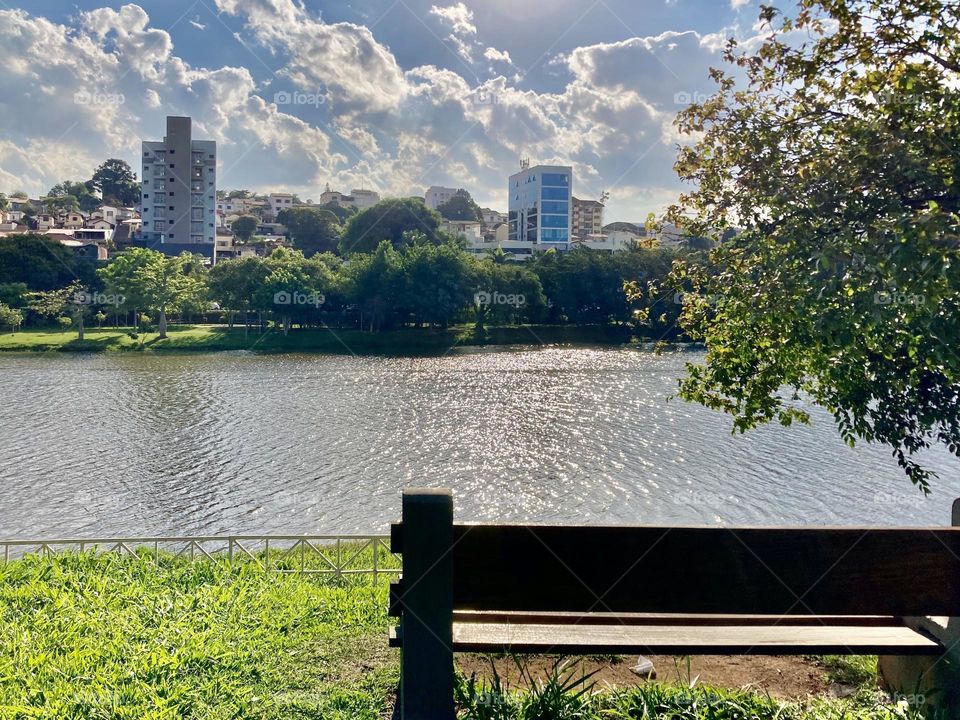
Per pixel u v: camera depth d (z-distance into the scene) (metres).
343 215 162.75
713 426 35.44
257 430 35.03
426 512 2.84
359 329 82.44
